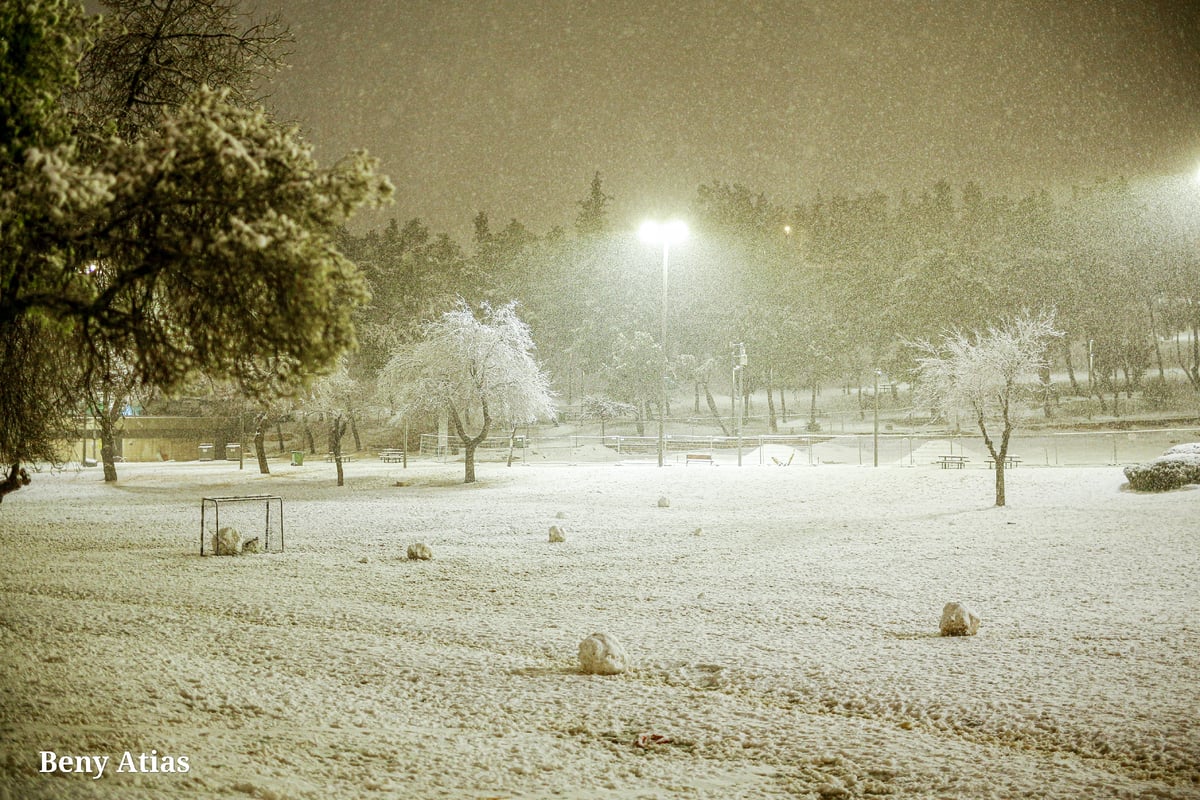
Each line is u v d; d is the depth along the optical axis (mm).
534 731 7961
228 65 12500
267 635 11906
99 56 11672
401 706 8656
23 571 17953
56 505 33875
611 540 22688
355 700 8789
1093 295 93375
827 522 25953
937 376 30922
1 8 6793
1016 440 68125
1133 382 95875
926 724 8055
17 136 6727
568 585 16203
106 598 14805
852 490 34656
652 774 6805
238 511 30969
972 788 6391
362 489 41094
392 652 10969
